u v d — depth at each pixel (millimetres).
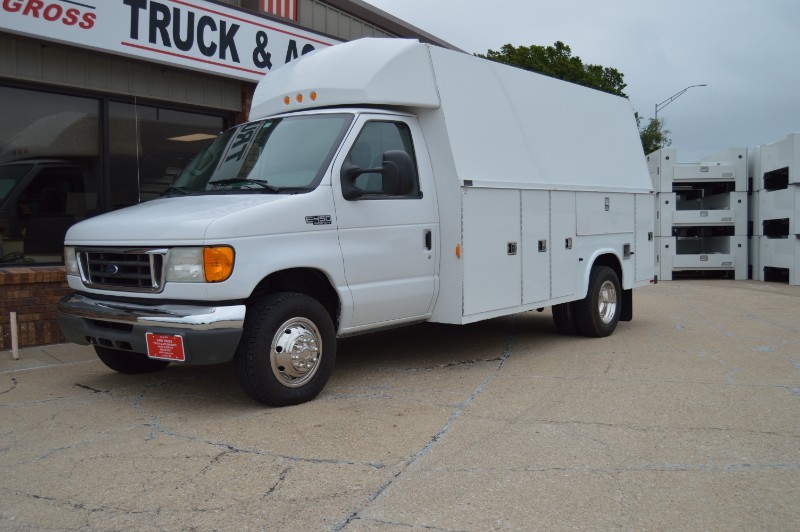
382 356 7402
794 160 15297
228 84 9953
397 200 6121
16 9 7324
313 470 4145
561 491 3830
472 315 6504
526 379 6367
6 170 7805
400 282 6137
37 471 4176
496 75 7191
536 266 7383
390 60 6137
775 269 16719
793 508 3617
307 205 5434
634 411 5328
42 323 7754
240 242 4992
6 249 7832
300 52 10641
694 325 9633
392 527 3410
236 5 10188
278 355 5297
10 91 7816
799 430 4867
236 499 3752
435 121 6445
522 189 7145
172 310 5000
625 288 9164
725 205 17375
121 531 3396
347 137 5832
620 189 9008
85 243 5629
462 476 4047
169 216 5191
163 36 8703
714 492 3818
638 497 3752
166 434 4828
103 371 6762
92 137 8586
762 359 7258
